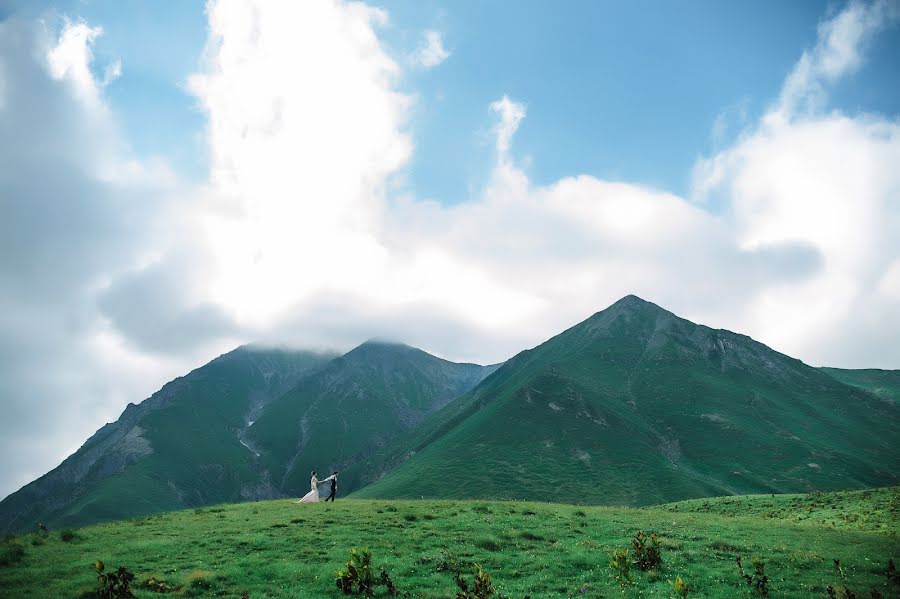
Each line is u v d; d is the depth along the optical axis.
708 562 30.58
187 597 23.64
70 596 22.94
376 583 24.67
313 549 30.67
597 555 30.70
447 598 23.84
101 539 32.94
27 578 25.19
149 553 29.55
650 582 27.27
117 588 22.97
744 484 195.12
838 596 25.17
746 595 25.67
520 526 37.03
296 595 24.02
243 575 26.23
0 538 33.12
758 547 33.72
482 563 29.20
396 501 49.44
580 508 47.84
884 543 34.94
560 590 25.67
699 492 179.75
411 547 31.36
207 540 32.22
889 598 25.47
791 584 27.20
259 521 37.84
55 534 34.28
